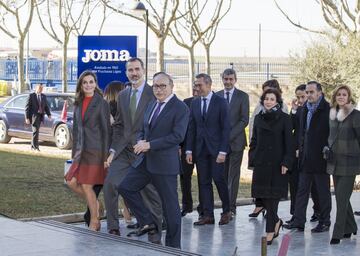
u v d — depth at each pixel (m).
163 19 33.12
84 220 12.05
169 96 9.70
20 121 25.89
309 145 11.41
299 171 11.73
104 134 10.67
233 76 13.05
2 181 16.02
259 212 12.92
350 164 10.62
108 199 10.63
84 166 10.70
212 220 12.20
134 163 9.91
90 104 10.61
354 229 11.23
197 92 12.12
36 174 17.27
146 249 8.81
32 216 12.19
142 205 9.95
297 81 33.91
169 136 9.51
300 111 12.01
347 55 31.59
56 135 24.61
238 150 13.05
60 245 9.00
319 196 11.60
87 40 15.88
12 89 59.62
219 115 11.92
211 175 12.14
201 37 39.31
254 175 10.66
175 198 9.70
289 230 11.73
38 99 23.66
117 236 9.80
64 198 13.93
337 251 10.30
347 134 10.60
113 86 11.77
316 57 32.78
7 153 22.48
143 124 9.95
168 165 9.62
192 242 10.82
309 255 10.04
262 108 10.95
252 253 10.10
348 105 10.60
